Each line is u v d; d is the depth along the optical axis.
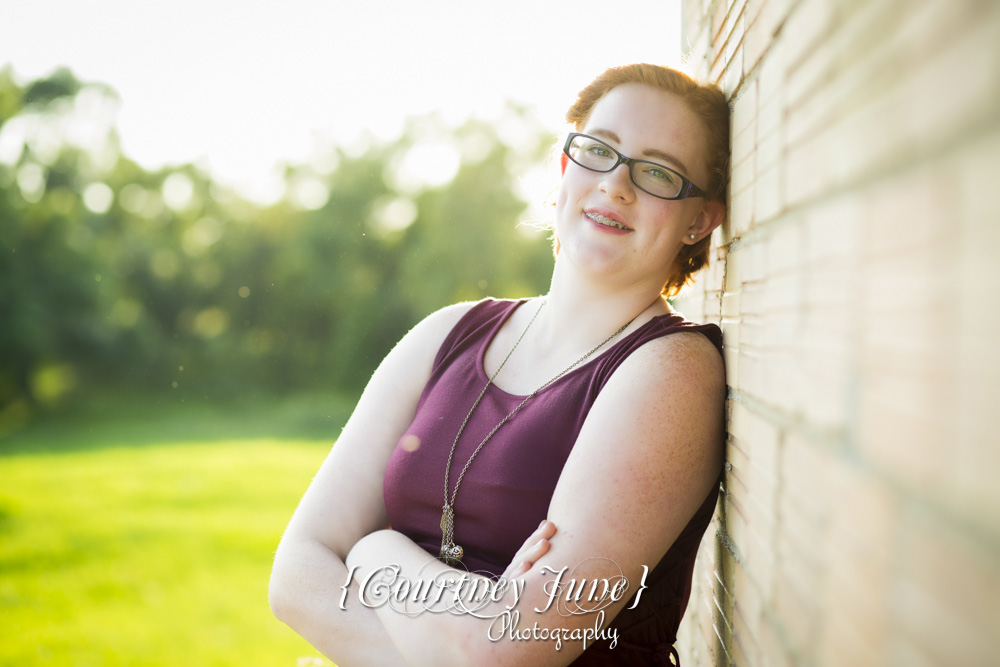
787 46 0.85
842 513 0.63
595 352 1.38
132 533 11.70
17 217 28.19
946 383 0.44
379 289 30.94
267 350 31.33
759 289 1.02
